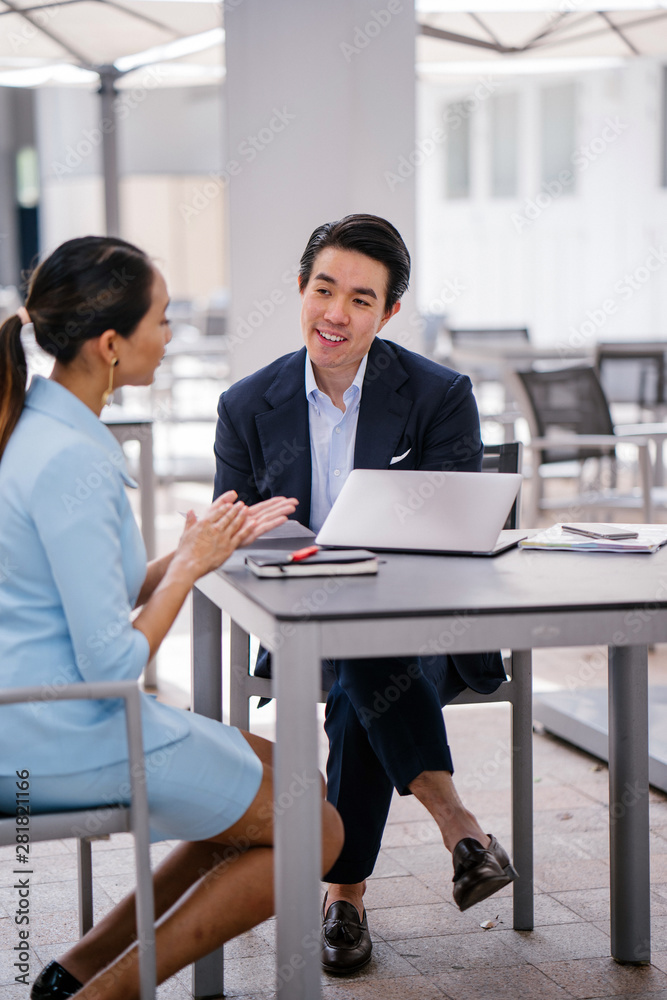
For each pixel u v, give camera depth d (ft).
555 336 42.91
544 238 43.01
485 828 10.28
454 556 7.20
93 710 5.97
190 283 62.75
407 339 15.99
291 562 6.53
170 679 14.98
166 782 6.08
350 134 15.43
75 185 60.70
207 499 26.50
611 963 7.97
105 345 6.32
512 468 9.08
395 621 5.57
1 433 6.11
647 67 38.63
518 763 8.32
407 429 8.68
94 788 5.93
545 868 9.58
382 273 8.22
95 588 5.83
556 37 20.76
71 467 5.87
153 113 32.19
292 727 5.61
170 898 6.94
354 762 7.93
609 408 17.76
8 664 5.93
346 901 8.08
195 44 21.13
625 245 40.11
